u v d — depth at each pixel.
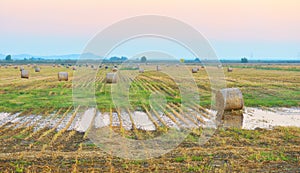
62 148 9.88
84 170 7.84
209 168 7.99
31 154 9.18
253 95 22.00
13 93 22.72
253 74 43.09
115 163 8.42
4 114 15.46
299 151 9.53
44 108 16.92
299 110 16.84
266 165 8.23
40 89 25.08
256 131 12.05
